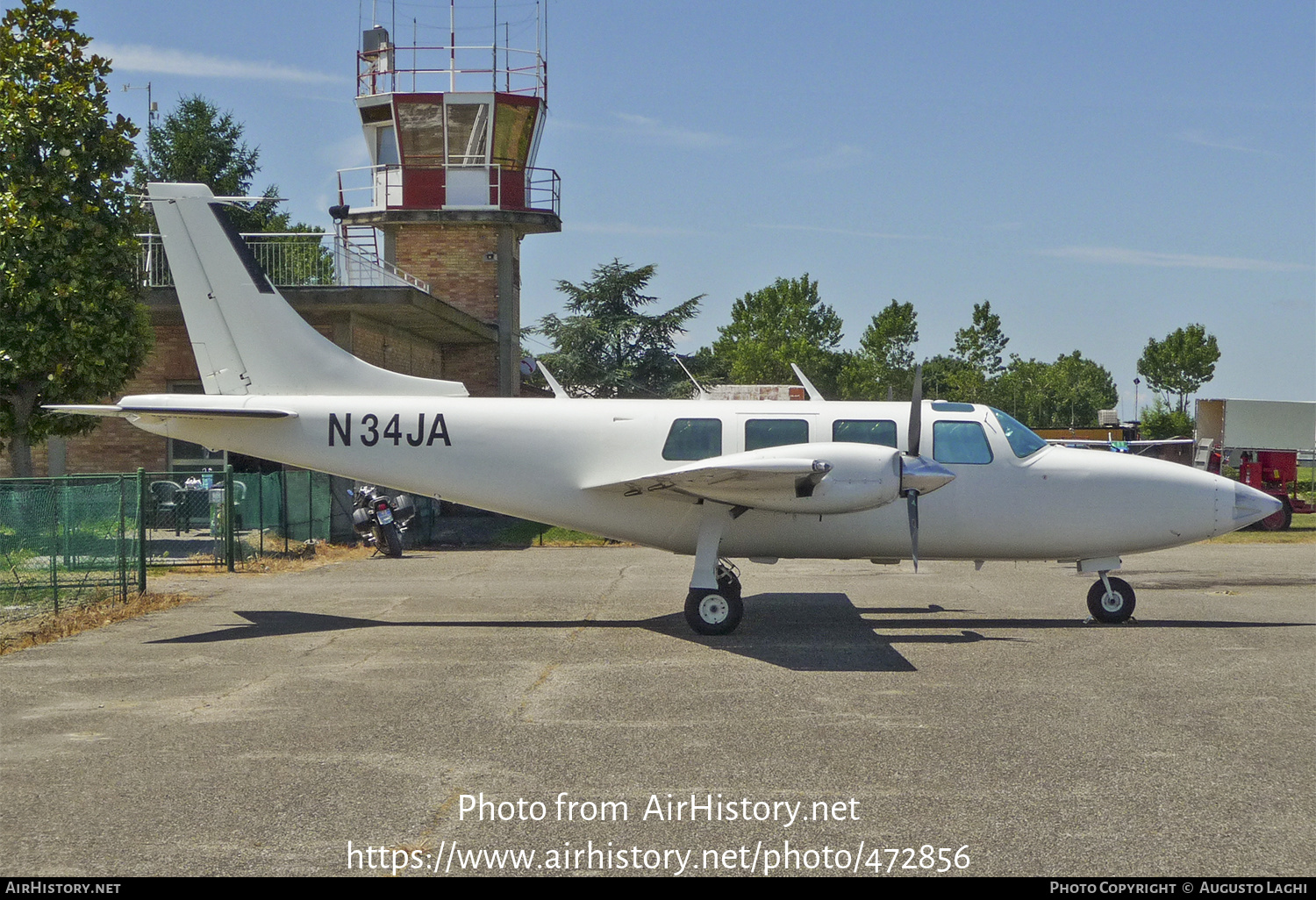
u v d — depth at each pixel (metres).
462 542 24.19
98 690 9.17
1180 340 91.38
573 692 9.09
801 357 86.69
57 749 7.38
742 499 11.97
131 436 25.05
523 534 25.31
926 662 10.34
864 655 10.72
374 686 9.34
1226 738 7.62
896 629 12.38
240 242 13.56
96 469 24.97
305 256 24.66
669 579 17.45
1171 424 81.88
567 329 46.41
